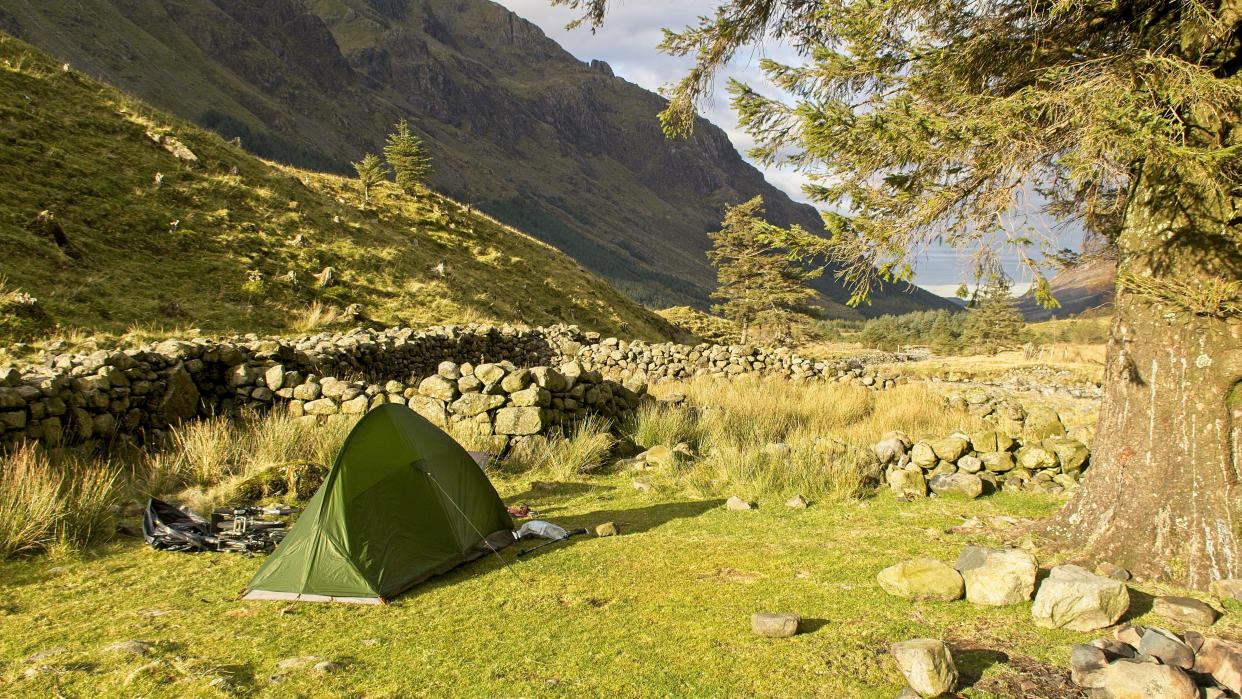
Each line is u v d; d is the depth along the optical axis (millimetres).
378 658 3322
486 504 5480
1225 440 4117
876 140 4352
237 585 4449
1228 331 4074
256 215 21828
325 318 17891
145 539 5340
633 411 10859
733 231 45688
